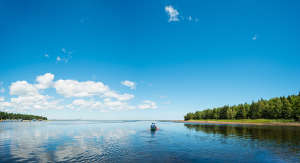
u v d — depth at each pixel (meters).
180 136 57.69
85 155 28.88
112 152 31.30
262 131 70.12
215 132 69.62
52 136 59.75
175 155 28.81
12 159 26.38
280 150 32.44
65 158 26.83
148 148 35.34
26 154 29.83
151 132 76.25
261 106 149.88
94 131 83.44
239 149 33.66
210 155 28.88
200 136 56.56
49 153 30.59
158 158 26.83
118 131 83.31
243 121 160.88
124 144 40.81
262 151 31.67
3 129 94.75
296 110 119.69
